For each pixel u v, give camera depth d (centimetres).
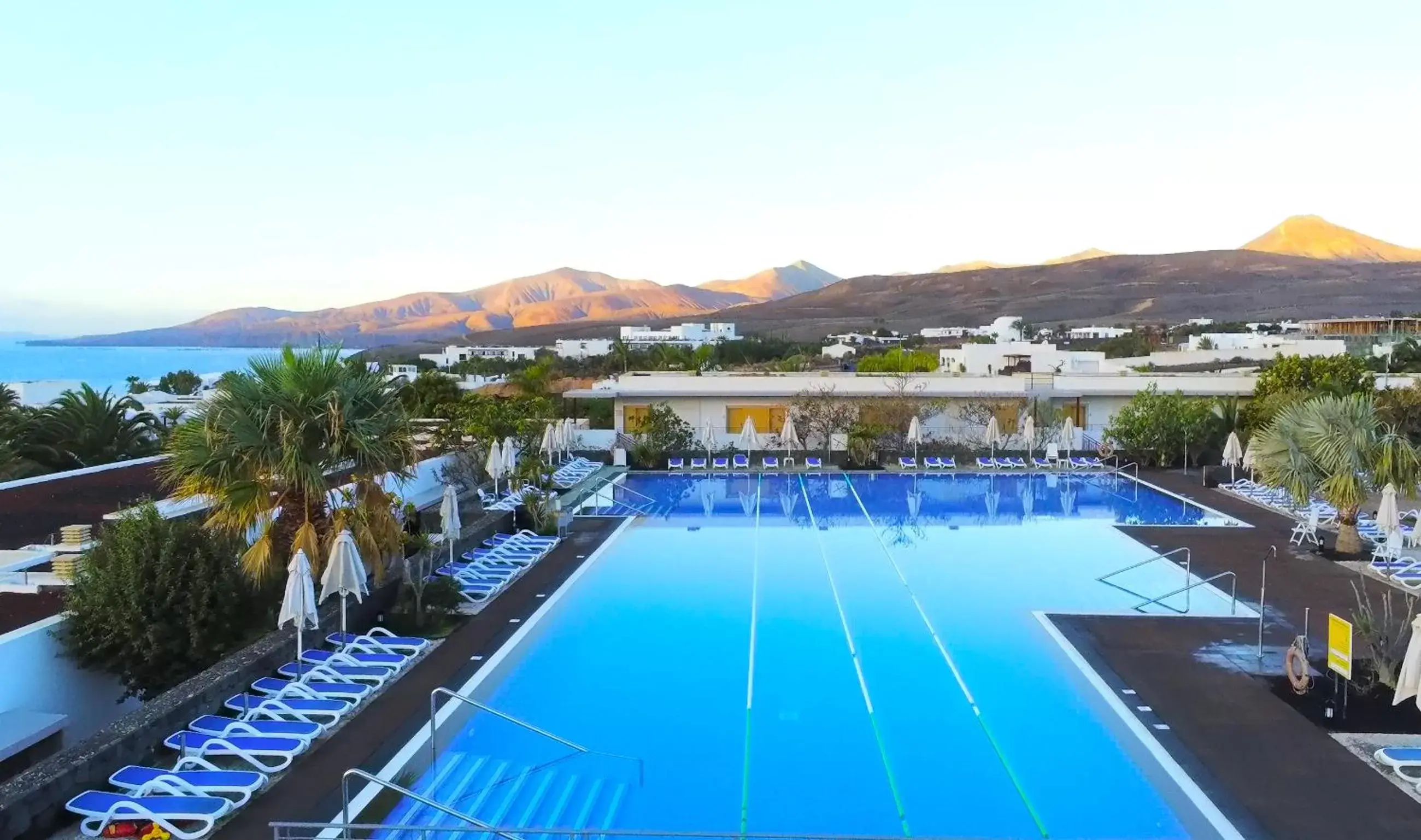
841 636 1498
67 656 1170
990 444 3425
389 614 1527
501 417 3031
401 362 7800
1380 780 967
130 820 872
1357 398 1989
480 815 927
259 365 1448
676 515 2575
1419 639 993
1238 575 1828
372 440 1441
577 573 1897
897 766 1040
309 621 1348
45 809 864
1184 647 1406
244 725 1068
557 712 1198
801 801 964
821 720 1170
